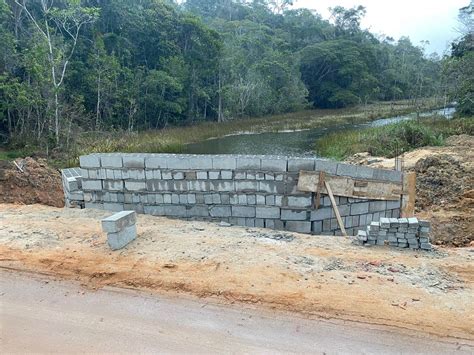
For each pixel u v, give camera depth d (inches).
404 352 146.6
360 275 194.9
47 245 239.5
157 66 1413.6
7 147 855.1
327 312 168.4
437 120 1037.2
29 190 493.4
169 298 184.4
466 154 586.6
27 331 166.6
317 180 264.1
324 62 2132.1
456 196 408.8
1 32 883.4
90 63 1133.7
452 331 155.0
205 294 184.9
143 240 241.3
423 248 227.5
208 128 1338.6
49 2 1082.1
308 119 1540.4
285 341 154.5
